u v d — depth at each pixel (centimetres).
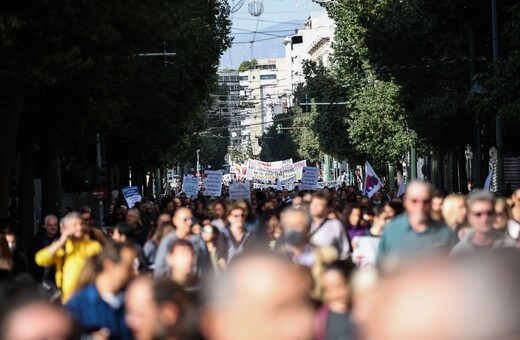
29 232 4453
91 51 3562
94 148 6950
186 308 836
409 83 6781
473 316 210
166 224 2181
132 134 6994
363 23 6731
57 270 2033
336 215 2494
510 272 217
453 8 5684
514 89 4509
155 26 3878
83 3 3372
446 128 6938
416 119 6938
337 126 11581
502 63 4541
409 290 216
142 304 848
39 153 6619
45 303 478
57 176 5050
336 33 9138
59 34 3347
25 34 3309
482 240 1459
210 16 8981
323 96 10631
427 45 6538
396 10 6650
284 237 1756
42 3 3269
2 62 3294
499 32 5700
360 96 9412
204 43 8419
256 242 2211
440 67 6544
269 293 308
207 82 8744
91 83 3750
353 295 1034
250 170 11006
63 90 3784
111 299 1316
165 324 838
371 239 2069
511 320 210
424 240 1552
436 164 11244
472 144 6900
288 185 10938
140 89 6812
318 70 10706
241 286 311
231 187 3975
